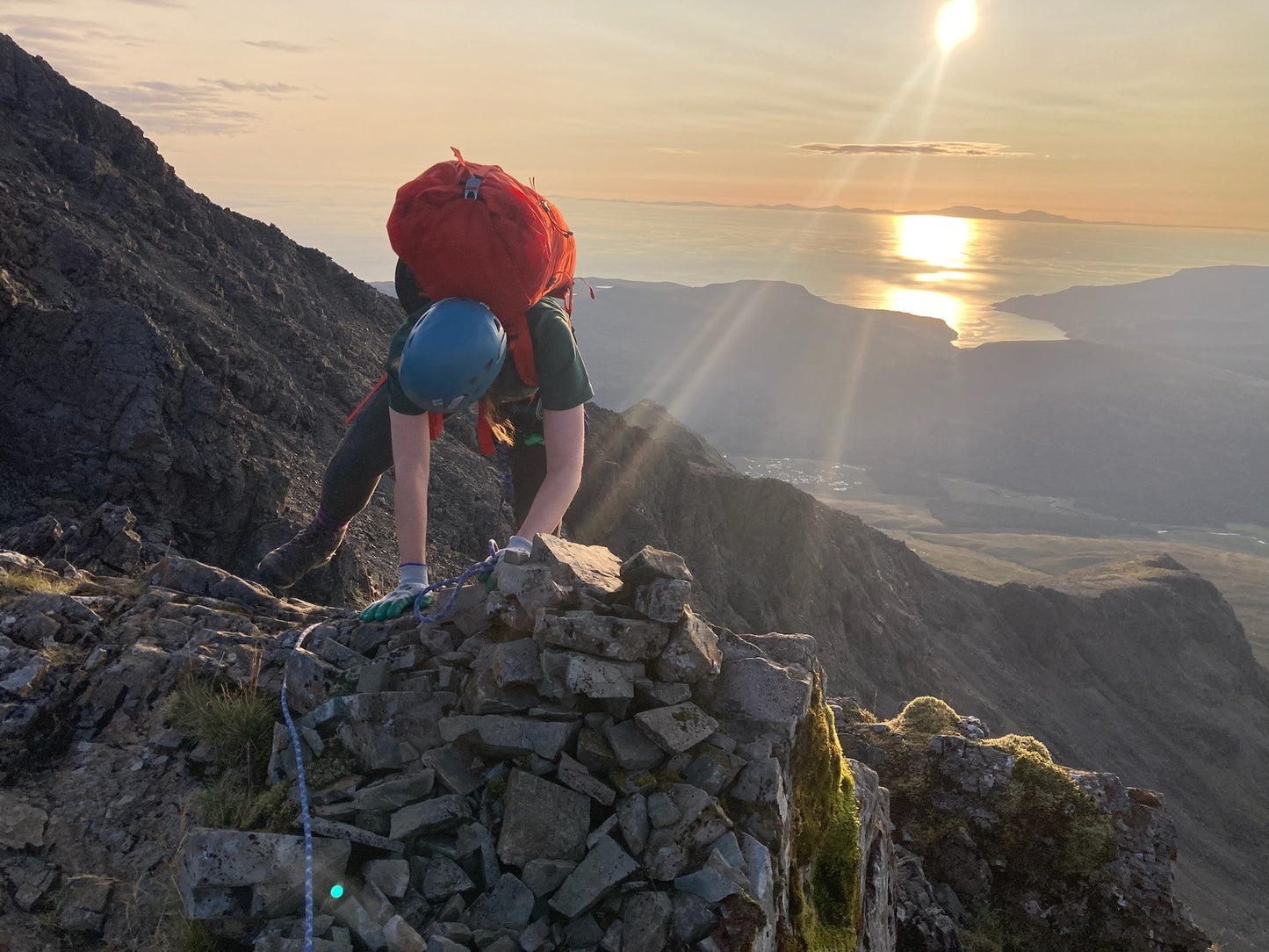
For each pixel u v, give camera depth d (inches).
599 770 126.7
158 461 927.7
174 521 940.0
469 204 137.8
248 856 109.0
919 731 301.0
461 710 135.6
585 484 2536.9
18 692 147.8
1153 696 6638.8
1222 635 7662.4
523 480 178.1
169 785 137.5
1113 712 6323.8
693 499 3034.0
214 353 1163.9
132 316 1007.6
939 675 4301.2
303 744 136.7
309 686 145.9
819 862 160.4
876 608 4453.7
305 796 122.7
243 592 195.3
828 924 156.0
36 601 171.5
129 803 133.9
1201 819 5743.1
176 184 1692.9
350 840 117.0
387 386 163.6
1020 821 273.6
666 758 130.1
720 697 146.2
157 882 121.1
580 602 138.1
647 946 107.6
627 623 132.4
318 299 2009.1
